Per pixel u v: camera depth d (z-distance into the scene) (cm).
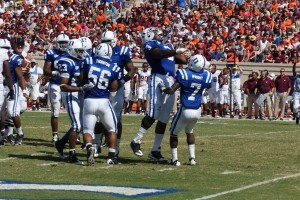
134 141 2566
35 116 4750
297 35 6431
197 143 3158
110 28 6506
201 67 2389
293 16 6819
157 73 2527
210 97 5444
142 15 7231
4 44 2811
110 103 2406
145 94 5553
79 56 2416
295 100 4691
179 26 6838
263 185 2047
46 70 2869
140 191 1923
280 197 1866
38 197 1823
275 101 5238
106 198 1820
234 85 5375
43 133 3475
